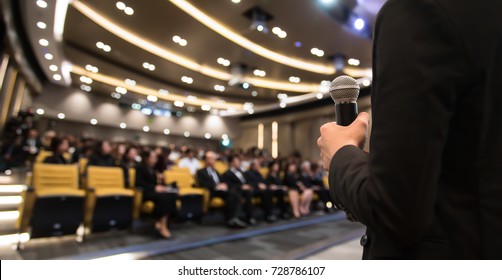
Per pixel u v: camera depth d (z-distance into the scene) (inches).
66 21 270.7
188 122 652.7
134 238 141.6
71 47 324.2
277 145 616.7
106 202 136.3
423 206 12.9
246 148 676.7
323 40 285.1
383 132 14.1
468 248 13.9
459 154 14.6
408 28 14.7
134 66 392.2
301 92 471.2
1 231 134.6
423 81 13.4
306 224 197.0
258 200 211.2
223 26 270.2
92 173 148.8
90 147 225.3
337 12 231.8
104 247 124.5
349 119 23.0
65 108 502.0
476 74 14.0
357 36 270.2
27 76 365.4
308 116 550.0
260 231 167.3
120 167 175.2
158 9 247.4
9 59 301.0
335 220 215.6
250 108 602.9
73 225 126.3
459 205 14.4
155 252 119.4
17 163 275.6
